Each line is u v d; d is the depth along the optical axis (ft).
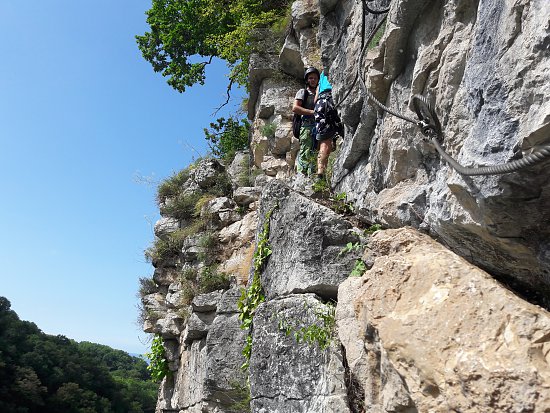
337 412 13.57
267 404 15.61
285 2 39.27
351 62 19.07
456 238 11.23
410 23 13.35
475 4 11.07
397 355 9.08
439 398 8.25
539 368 7.23
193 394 31.01
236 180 39.60
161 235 41.86
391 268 10.59
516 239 9.64
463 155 9.69
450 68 11.38
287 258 17.43
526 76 8.40
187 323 34.12
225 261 34.88
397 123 14.12
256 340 16.71
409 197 13.30
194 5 62.44
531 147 8.32
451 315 8.74
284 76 35.86
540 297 10.61
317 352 14.93
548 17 7.97
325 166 22.56
